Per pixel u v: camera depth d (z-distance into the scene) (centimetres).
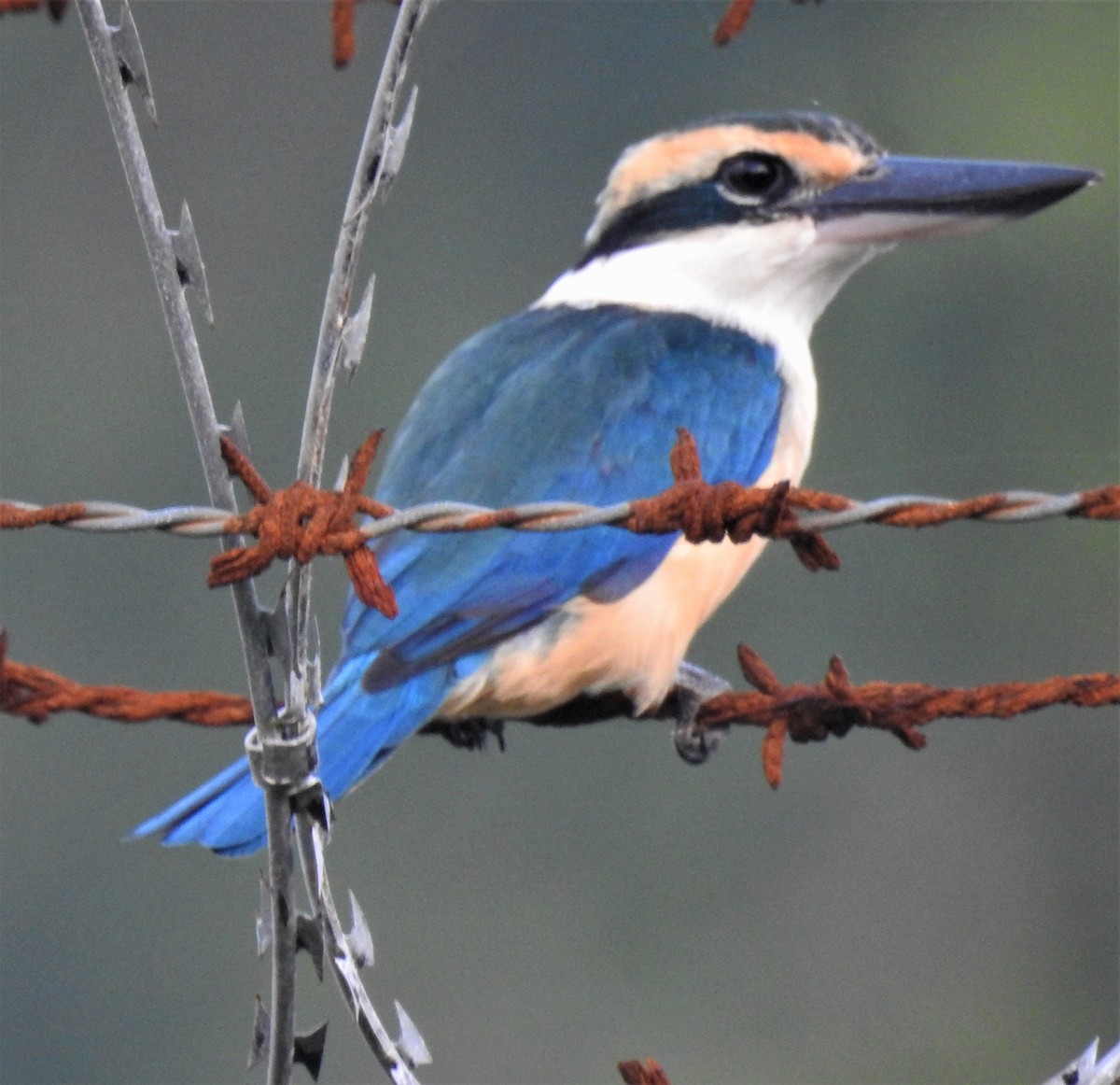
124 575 1482
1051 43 1723
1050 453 1739
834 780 1593
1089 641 1730
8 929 1484
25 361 1634
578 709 750
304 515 462
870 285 1759
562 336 770
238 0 1681
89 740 1486
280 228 1678
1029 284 1747
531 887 1473
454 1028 1441
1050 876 1669
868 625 1653
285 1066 482
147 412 1612
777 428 774
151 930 1472
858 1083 1523
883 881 1589
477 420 735
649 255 799
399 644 680
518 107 1686
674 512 486
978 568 1711
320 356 453
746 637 1544
